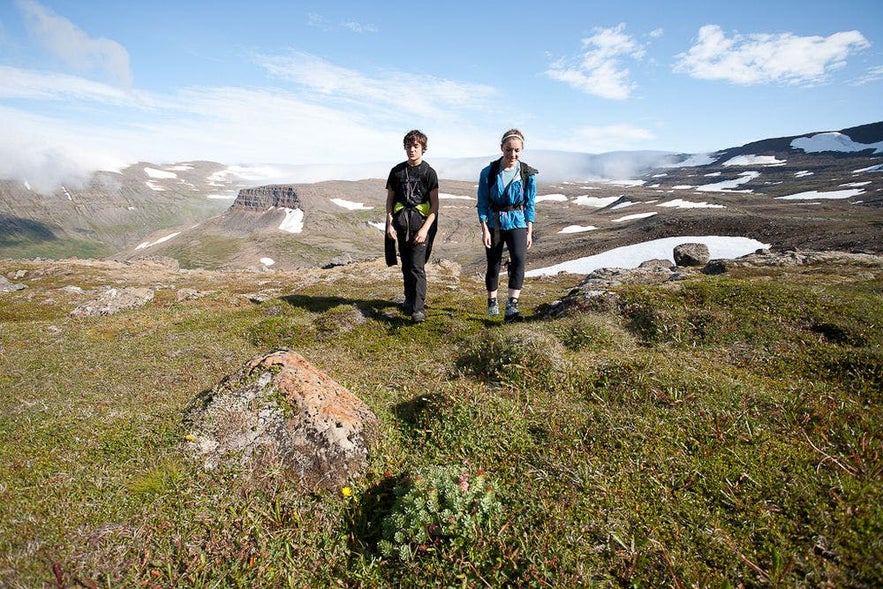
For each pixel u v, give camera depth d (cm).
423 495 471
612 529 435
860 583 356
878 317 935
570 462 541
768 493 461
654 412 633
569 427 613
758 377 758
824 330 937
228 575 431
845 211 19662
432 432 637
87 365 1102
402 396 803
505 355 862
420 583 410
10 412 759
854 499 429
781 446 526
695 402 639
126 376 1012
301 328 1326
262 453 557
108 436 620
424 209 1198
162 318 1694
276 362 659
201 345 1261
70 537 429
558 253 18488
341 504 509
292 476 539
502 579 404
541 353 829
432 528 445
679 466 516
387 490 531
